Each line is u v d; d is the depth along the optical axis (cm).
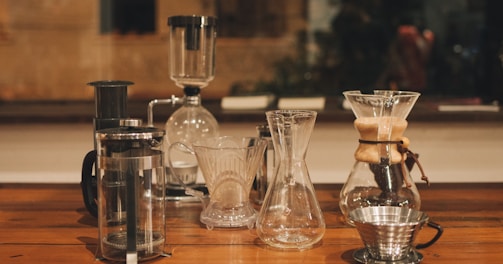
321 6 485
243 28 493
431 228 147
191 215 159
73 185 196
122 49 492
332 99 318
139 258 124
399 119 141
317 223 131
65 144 248
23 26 489
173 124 174
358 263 123
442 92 459
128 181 121
